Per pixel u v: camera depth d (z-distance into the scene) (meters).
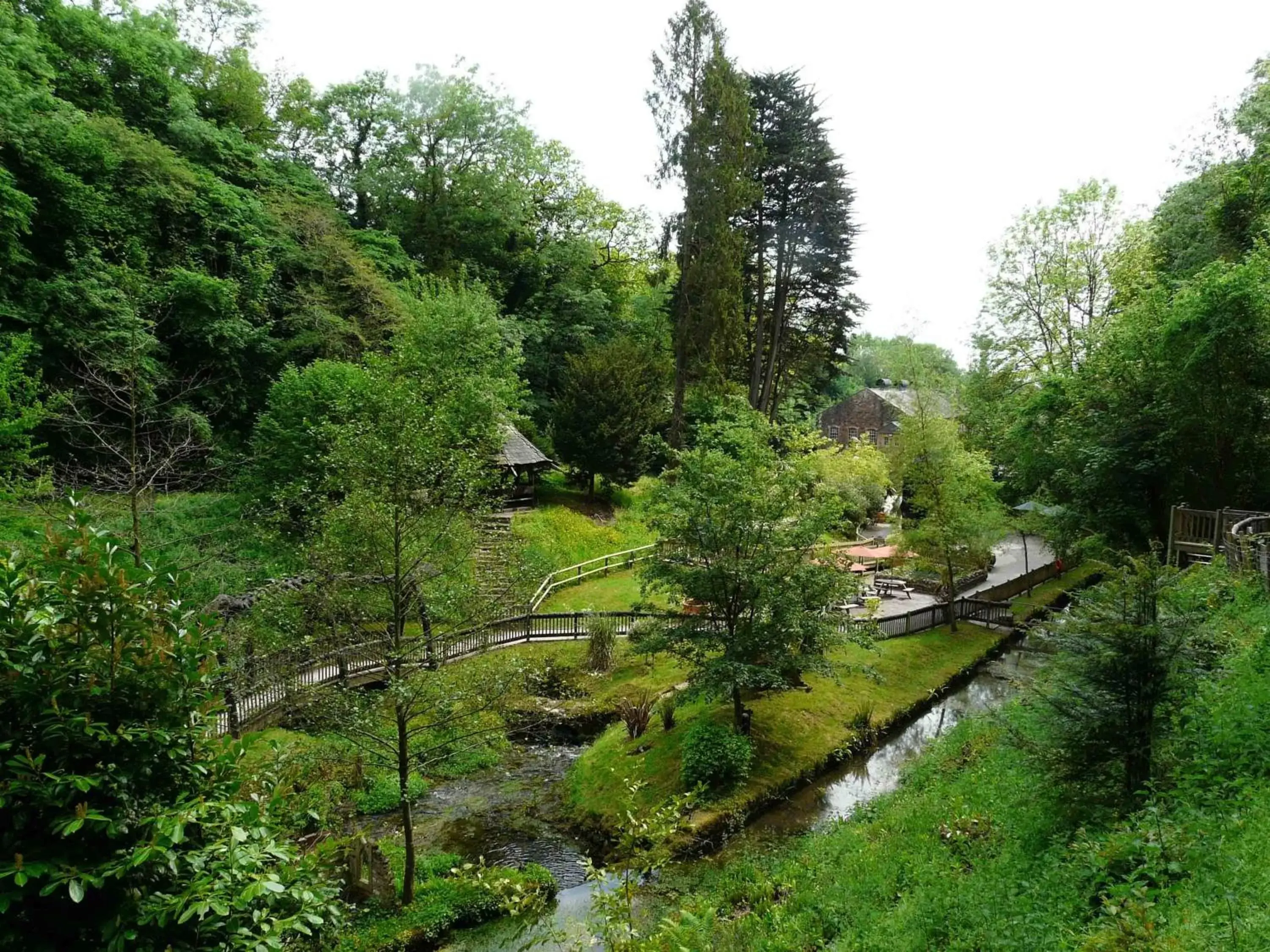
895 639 24.92
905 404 50.91
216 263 27.98
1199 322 18.19
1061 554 26.47
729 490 16.25
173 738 4.19
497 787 16.52
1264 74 26.92
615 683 20.88
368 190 41.31
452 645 17.03
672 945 9.18
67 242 22.44
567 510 33.47
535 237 47.09
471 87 41.56
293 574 17.45
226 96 36.81
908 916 8.26
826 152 35.00
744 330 38.44
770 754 16.59
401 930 11.27
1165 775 7.84
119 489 15.49
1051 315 33.34
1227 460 19.22
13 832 3.56
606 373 34.09
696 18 31.41
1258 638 9.56
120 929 3.75
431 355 25.83
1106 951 5.08
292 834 5.84
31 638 3.77
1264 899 5.13
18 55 22.86
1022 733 10.16
